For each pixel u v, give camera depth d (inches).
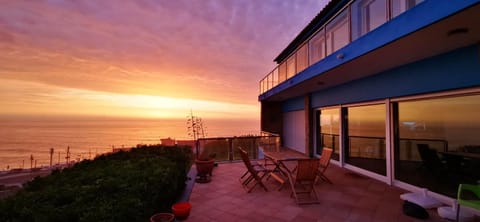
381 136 235.0
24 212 82.7
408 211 149.7
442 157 176.2
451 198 165.2
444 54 160.9
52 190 108.6
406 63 190.1
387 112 220.7
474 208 121.0
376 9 211.5
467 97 159.2
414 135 199.2
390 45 144.5
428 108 187.6
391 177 215.9
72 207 90.6
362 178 241.9
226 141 345.4
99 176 135.4
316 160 175.8
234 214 155.5
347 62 186.7
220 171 280.2
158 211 138.0
